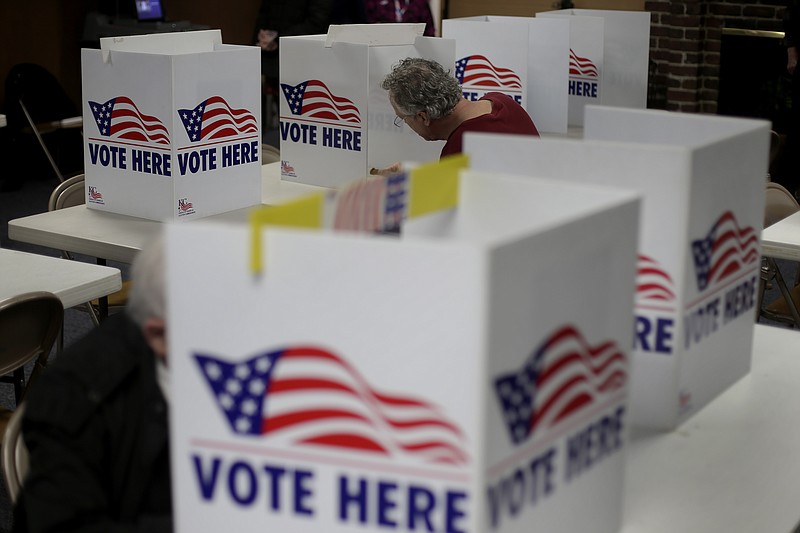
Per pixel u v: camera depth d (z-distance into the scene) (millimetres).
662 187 2955
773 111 13727
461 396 1943
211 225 2057
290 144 7074
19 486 3264
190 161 5891
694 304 3121
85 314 8641
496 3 15953
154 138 5836
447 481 1996
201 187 6004
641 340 3133
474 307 1896
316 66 6781
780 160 12508
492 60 7965
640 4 14758
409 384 1979
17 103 12422
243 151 6219
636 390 3195
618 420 2486
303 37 7023
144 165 5934
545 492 2227
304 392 2066
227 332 2088
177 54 5836
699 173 2971
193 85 5793
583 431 2332
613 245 2299
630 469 2980
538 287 2051
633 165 2965
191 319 2107
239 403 2119
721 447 3115
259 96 6234
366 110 6625
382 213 2430
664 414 3178
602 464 2453
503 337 1965
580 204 2473
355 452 2055
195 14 17109
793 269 10188
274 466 2127
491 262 1886
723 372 3445
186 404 2160
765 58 13570
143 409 2744
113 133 6012
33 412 2730
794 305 6691
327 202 2238
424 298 1931
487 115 6238
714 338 3316
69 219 6023
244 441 2137
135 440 2740
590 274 2229
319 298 2006
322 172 6965
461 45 8023
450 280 1902
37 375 4980
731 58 13812
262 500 2154
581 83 9000
